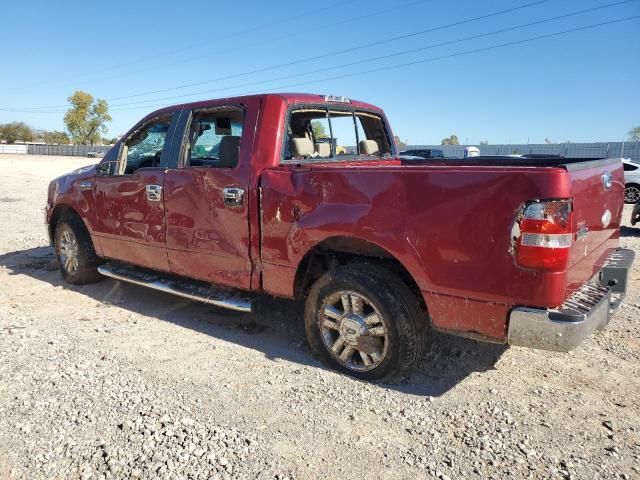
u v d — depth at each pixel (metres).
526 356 4.23
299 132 4.93
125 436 3.02
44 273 6.98
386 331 3.63
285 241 4.05
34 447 2.92
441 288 3.37
